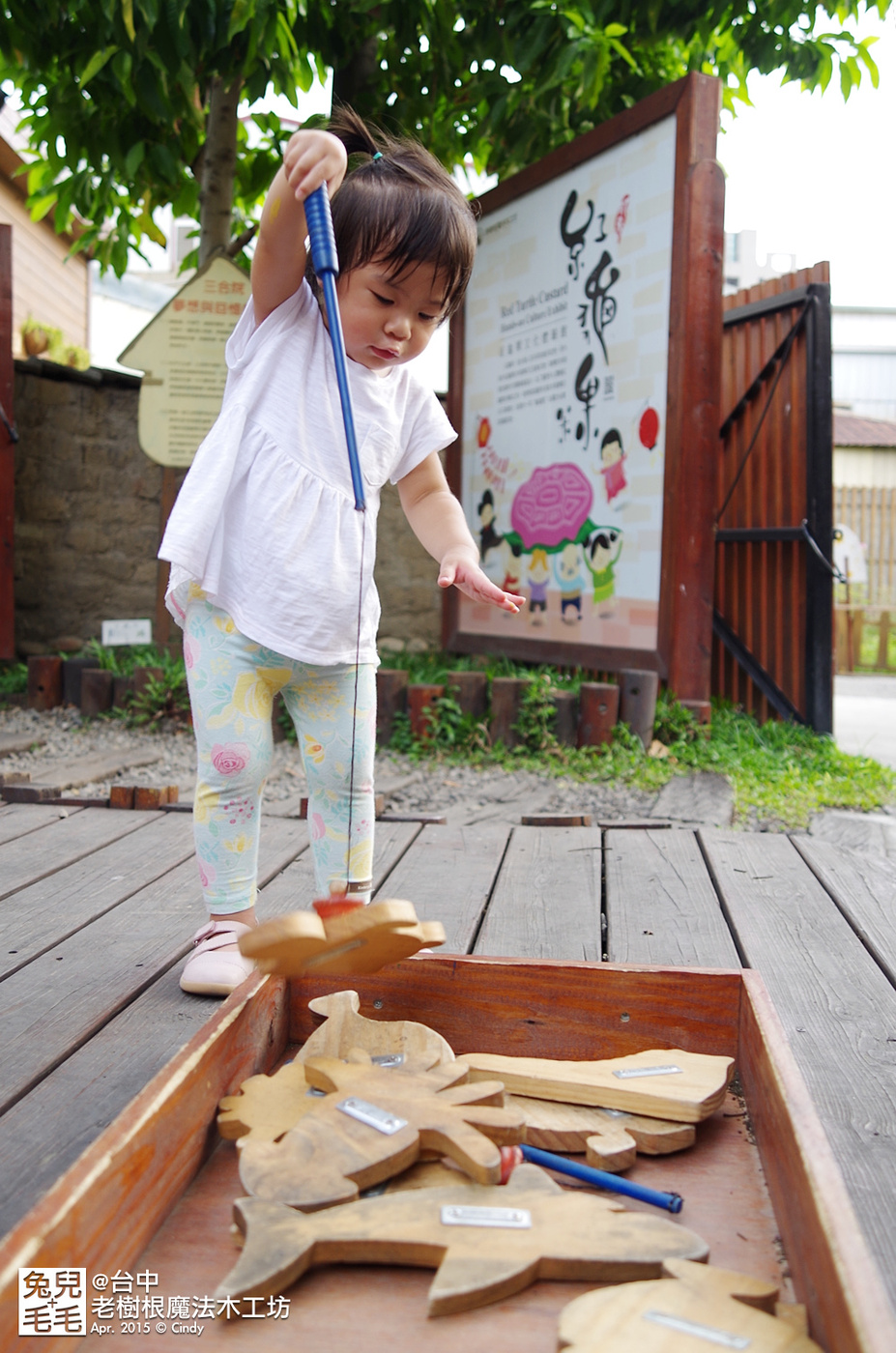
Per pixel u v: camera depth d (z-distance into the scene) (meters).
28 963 2.04
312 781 1.97
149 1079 1.56
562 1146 1.34
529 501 5.61
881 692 8.43
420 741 4.46
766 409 5.06
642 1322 0.94
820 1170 1.00
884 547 12.43
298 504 1.84
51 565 6.06
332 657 1.88
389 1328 0.99
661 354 4.65
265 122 5.98
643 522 4.80
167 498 6.09
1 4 4.73
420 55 5.51
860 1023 1.81
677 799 3.70
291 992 1.63
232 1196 1.22
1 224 5.52
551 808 3.60
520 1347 0.97
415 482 2.11
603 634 5.09
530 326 5.56
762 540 5.20
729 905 2.51
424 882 2.65
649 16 5.08
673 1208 1.19
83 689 4.87
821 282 4.86
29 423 5.94
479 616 6.02
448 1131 1.22
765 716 5.30
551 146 5.87
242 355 1.91
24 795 3.51
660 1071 1.43
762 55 5.43
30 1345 0.89
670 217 4.58
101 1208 1.01
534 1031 1.59
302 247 1.80
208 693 1.86
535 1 4.89
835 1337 0.87
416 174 1.74
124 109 5.24
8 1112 1.45
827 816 3.58
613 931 2.29
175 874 2.69
